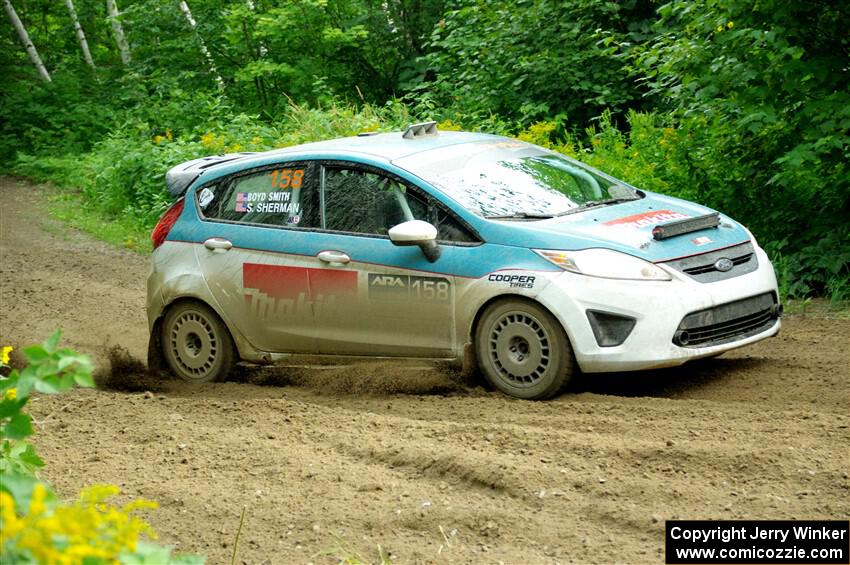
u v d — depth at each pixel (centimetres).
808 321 952
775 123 1102
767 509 489
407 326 761
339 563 461
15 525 210
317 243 799
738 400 694
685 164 1224
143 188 1981
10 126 2989
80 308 1252
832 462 534
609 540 471
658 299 681
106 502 547
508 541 477
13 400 324
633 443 584
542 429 621
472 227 738
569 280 693
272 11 2703
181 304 875
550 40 1933
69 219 2000
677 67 1145
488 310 726
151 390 867
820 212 1117
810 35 1077
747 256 744
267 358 837
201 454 626
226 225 858
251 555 477
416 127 859
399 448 604
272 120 2570
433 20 2688
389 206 777
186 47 2867
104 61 3875
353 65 2770
